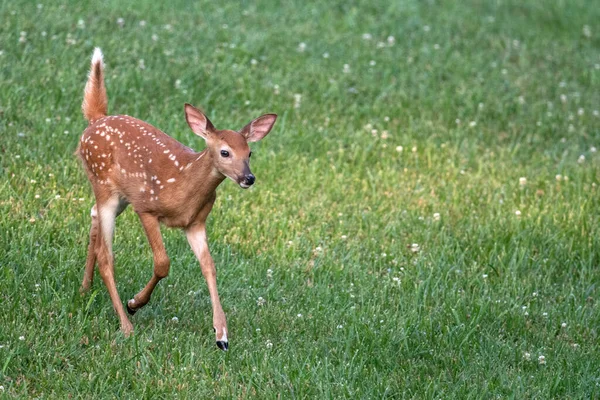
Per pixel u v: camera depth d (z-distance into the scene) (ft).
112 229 30.73
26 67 47.60
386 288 35.40
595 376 30.81
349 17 66.18
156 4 61.46
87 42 51.96
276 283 35.01
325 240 39.01
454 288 36.09
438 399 28.37
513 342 33.30
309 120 50.11
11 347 28.40
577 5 81.35
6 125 42.47
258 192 41.39
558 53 68.08
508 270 37.99
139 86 48.88
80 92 46.73
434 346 31.89
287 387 28.12
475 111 55.21
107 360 28.19
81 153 31.50
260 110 49.90
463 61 62.23
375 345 31.17
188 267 34.81
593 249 40.42
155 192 29.48
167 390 27.27
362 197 43.09
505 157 49.73
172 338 29.96
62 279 32.45
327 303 33.86
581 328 34.42
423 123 51.98
